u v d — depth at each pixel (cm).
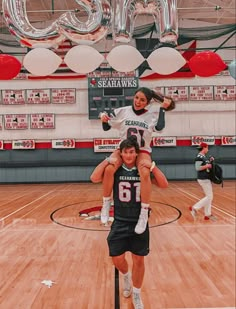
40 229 632
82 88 1508
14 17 355
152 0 361
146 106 321
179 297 330
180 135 1504
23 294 345
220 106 1500
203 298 327
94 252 481
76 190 1279
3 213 815
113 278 383
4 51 1392
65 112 1515
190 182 1477
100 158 1516
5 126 1517
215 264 421
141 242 296
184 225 642
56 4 1213
